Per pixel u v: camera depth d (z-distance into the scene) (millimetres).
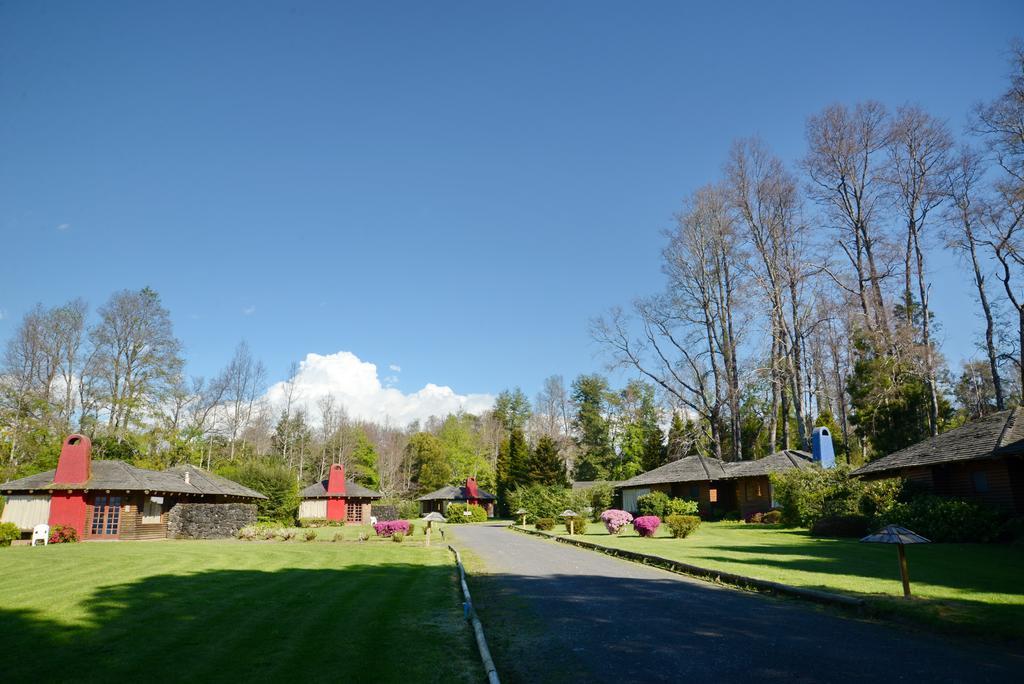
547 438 61500
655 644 8039
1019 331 33375
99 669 6793
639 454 66375
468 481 64062
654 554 17578
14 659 7102
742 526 29719
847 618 9398
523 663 7391
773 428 41281
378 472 75375
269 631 8766
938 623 8508
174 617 9555
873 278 35594
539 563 17734
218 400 55344
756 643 7941
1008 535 17719
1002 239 31781
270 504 41312
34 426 40656
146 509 28781
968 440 21359
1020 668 6672
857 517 21750
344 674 6773
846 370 45625
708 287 44469
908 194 36094
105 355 43406
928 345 33188
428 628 9164
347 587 12875
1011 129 29875
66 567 14992
